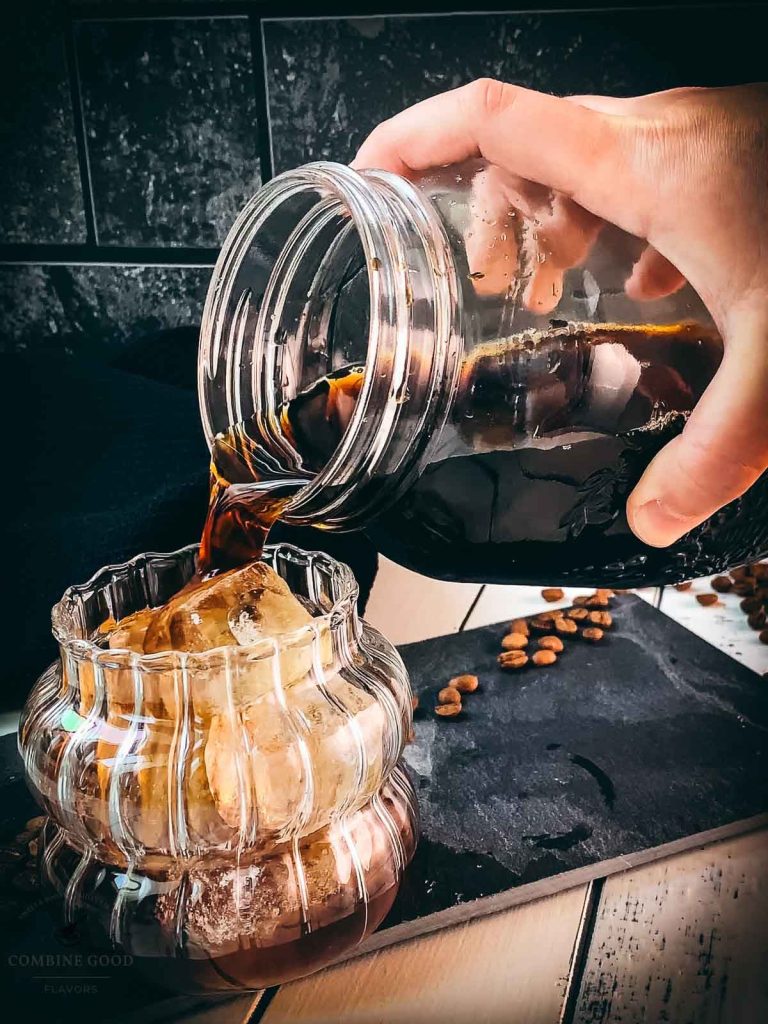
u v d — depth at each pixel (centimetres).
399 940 21
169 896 20
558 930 21
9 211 45
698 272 22
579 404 22
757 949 21
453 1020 19
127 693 20
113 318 46
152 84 42
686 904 22
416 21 39
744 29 36
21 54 42
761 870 23
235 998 20
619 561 24
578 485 22
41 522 29
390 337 20
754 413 21
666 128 22
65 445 33
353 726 20
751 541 25
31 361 38
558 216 23
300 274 25
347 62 40
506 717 28
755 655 31
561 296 22
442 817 24
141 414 34
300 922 20
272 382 25
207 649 21
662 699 29
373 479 20
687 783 25
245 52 40
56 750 20
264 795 19
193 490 29
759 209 21
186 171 43
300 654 20
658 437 22
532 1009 19
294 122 41
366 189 21
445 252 21
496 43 38
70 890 20
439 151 27
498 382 21
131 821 19
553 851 23
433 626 33
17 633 29
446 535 23
